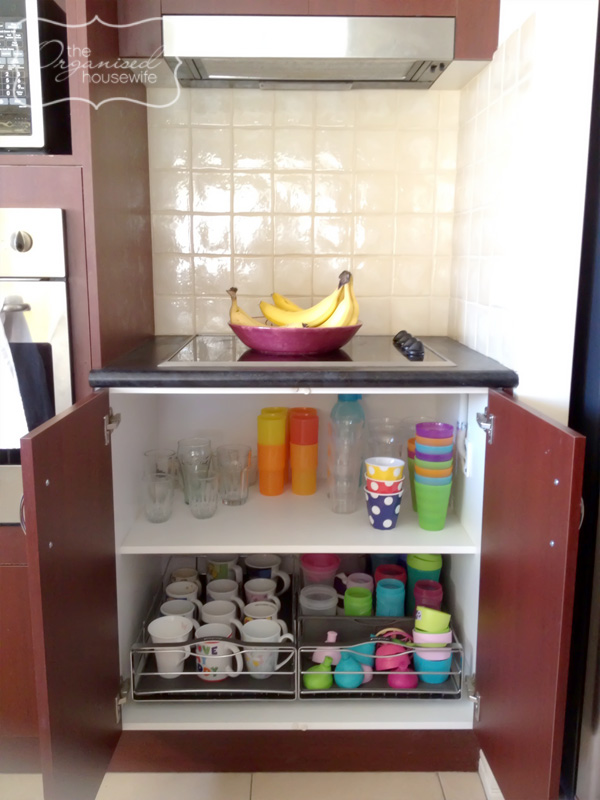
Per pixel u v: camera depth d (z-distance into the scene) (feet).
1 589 4.25
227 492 5.29
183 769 4.68
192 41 4.69
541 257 4.10
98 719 3.95
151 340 5.63
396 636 4.80
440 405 5.81
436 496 4.77
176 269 5.86
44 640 3.08
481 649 4.44
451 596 5.39
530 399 4.23
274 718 4.49
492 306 4.71
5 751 4.54
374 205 5.82
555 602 3.19
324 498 5.46
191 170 5.72
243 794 4.46
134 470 4.99
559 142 4.00
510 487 3.84
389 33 4.73
